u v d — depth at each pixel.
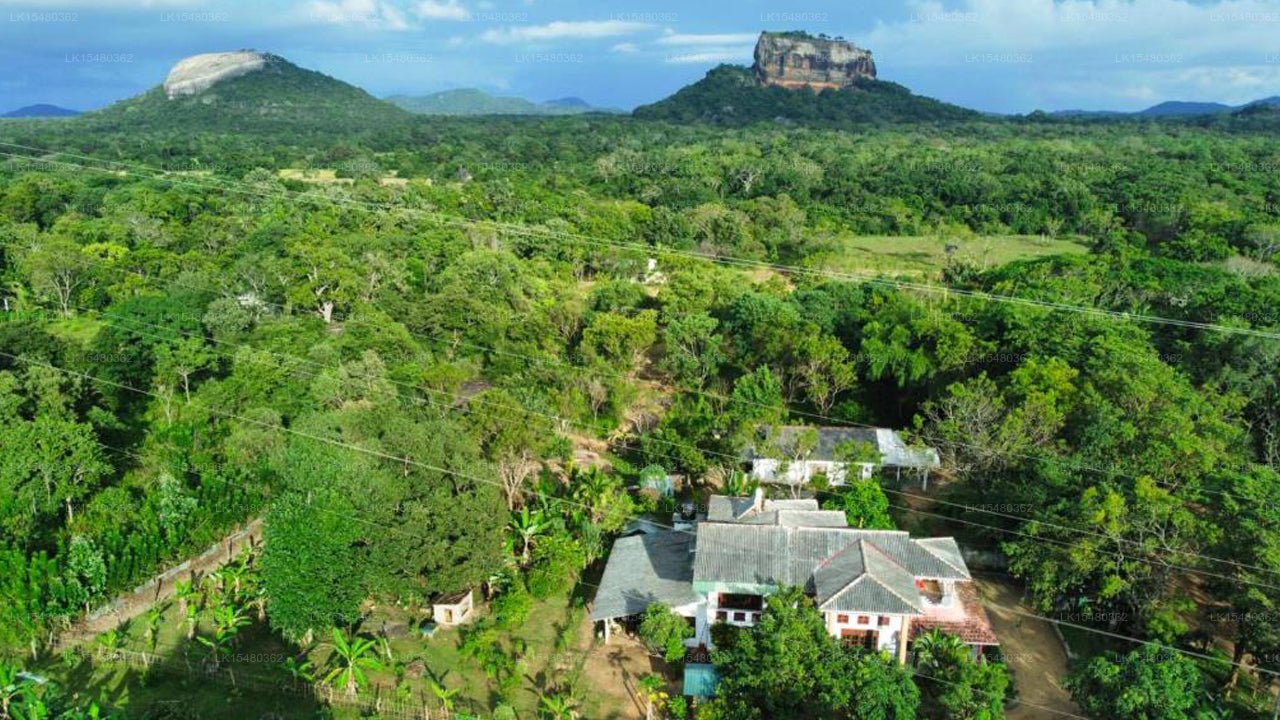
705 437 61.09
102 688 38.12
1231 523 39.44
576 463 59.19
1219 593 39.50
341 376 59.88
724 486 55.88
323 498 41.66
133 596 45.09
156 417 62.03
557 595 45.94
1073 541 41.38
